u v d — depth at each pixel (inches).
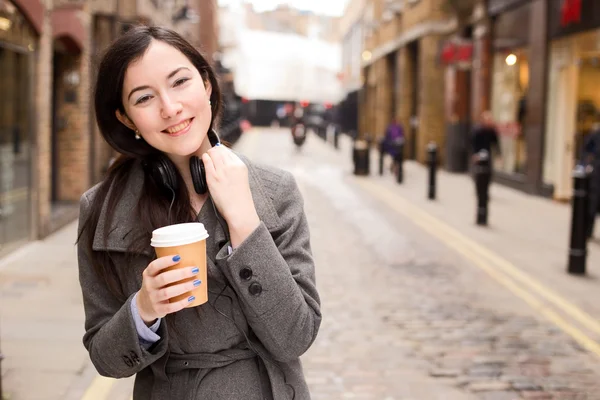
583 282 271.9
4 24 291.0
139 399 66.1
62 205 428.1
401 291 259.1
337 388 166.2
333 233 383.9
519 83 598.2
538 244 351.3
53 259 300.2
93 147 473.1
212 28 1454.2
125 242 61.7
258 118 2271.2
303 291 62.9
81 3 417.1
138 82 59.6
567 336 206.8
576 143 511.5
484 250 335.6
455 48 732.7
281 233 64.2
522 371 178.2
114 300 64.7
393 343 199.5
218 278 60.6
